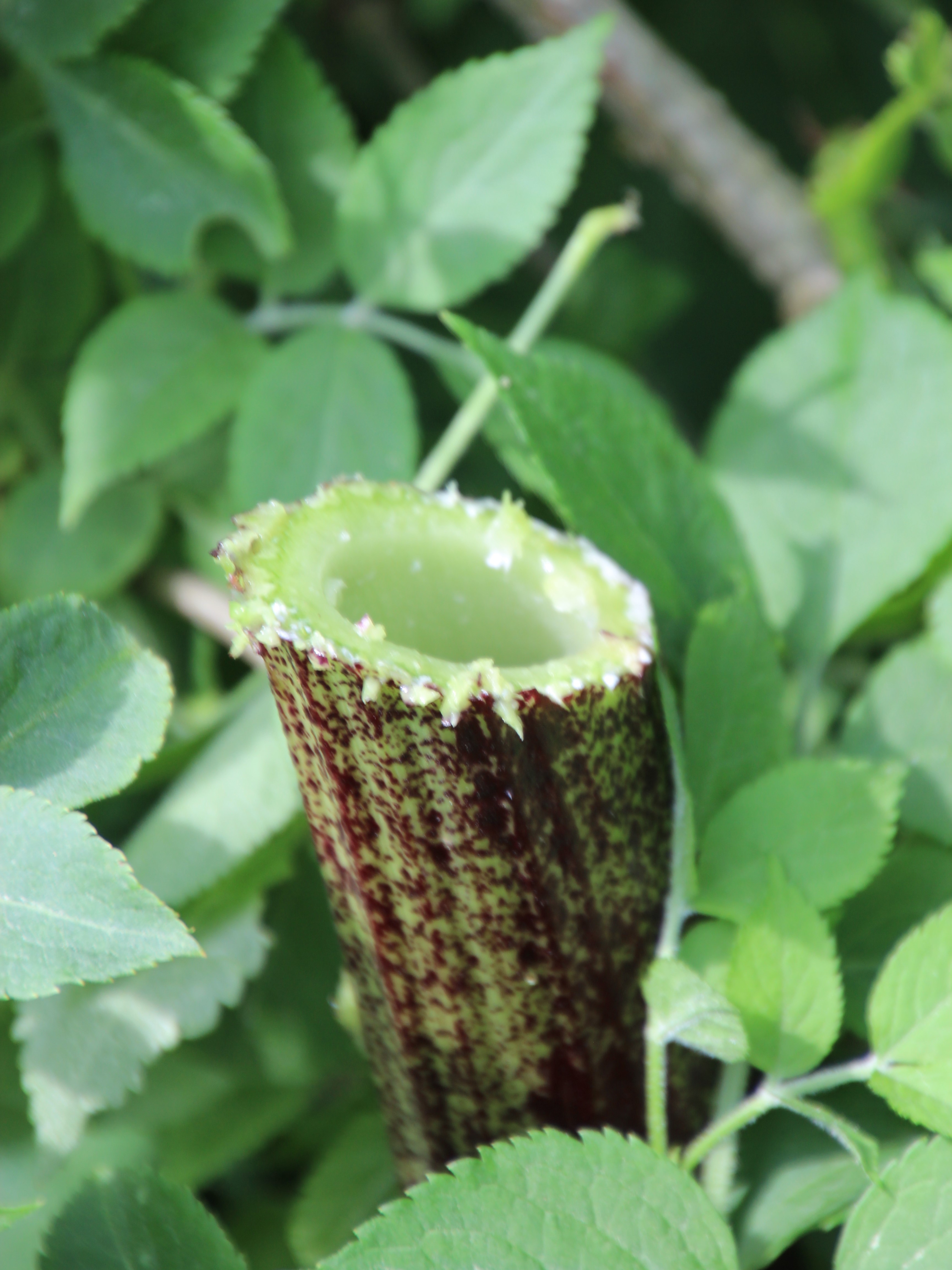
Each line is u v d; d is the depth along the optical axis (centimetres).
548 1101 61
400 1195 68
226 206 70
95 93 70
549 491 65
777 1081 61
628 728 60
